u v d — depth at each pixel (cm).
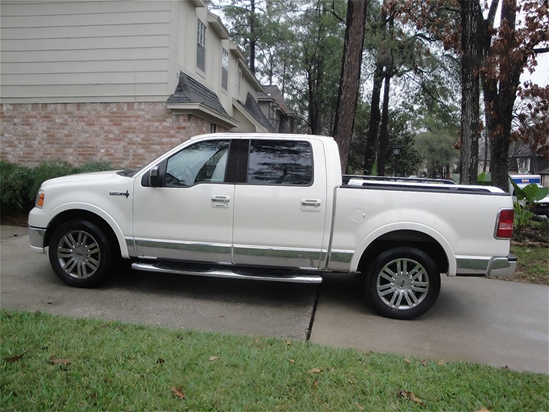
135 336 375
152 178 496
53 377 298
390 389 306
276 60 3512
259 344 377
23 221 901
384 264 479
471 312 520
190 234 499
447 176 5391
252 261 495
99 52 1102
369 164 2327
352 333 437
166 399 279
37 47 1115
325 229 478
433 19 1641
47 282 546
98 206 512
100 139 1121
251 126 2038
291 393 295
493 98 1142
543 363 388
